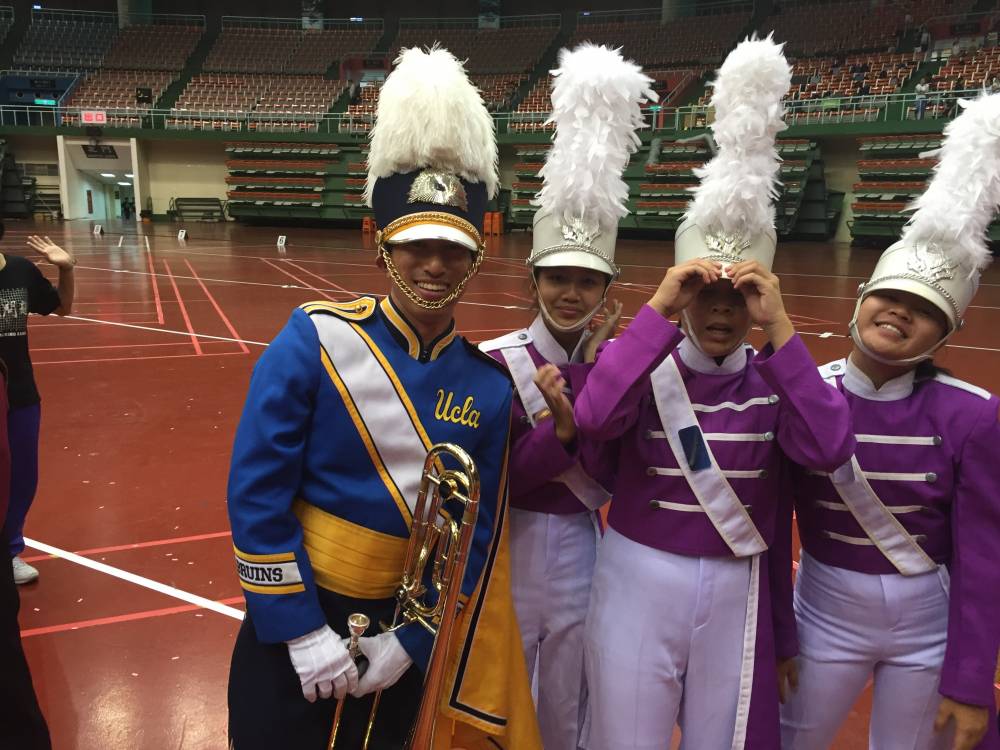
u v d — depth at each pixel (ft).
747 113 5.64
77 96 106.42
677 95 91.91
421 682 5.86
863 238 80.89
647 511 5.95
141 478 15.39
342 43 114.21
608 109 6.30
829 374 6.24
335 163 100.22
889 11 94.27
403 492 5.26
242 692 5.37
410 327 5.38
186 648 9.86
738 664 5.91
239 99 107.45
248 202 102.27
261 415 5.06
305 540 5.26
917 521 5.90
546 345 6.86
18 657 6.34
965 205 5.47
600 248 6.52
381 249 5.37
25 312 10.23
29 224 95.71
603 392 5.59
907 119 76.33
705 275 5.46
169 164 105.19
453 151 5.11
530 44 108.99
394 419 5.24
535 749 6.11
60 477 15.38
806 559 6.41
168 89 110.22
